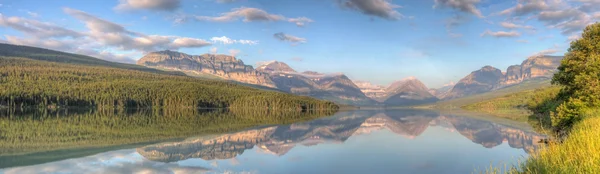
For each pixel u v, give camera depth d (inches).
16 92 6067.9
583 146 679.7
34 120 2906.0
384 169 973.2
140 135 1796.3
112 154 1186.6
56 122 2696.9
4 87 6294.3
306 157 1168.2
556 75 1918.1
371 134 2020.2
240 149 1342.3
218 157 1155.9
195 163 1050.1
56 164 1007.6
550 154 700.0
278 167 1000.2
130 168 968.9
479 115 4877.0
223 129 2276.1
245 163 1056.8
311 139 1734.7
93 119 3201.3
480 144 1488.7
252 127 2527.1
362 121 3612.2
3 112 4259.4
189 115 4493.1
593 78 1604.3
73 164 1010.7
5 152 1197.7
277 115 5206.7
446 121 3410.4
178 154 1206.9
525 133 1940.2
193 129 2229.3
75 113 4436.5
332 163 1063.0
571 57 1846.7
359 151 1299.2
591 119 1222.9
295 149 1355.8
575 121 1515.7
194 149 1325.0
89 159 1090.1
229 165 1026.7
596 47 1717.5
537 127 2338.8
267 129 2357.3
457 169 961.5
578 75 1688.0
